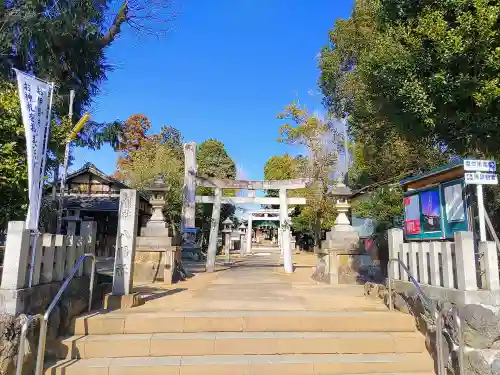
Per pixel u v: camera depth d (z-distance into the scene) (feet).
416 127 20.07
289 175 116.57
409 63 17.30
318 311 18.34
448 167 17.56
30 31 28.91
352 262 33.14
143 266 33.71
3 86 22.49
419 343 16.02
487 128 17.47
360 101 34.94
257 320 16.94
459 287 14.26
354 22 41.01
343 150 69.00
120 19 35.73
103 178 86.84
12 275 13.10
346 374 14.49
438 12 16.70
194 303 21.15
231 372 14.14
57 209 37.29
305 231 107.65
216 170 121.39
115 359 14.71
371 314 17.56
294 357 15.16
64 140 24.59
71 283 17.48
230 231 86.99
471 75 16.83
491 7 15.53
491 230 15.92
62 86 33.91
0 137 18.47
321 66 49.26
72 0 29.81
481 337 12.94
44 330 12.83
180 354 15.21
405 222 21.59
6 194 18.90
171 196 74.49
